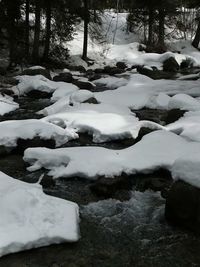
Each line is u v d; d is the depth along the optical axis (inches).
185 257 242.2
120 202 307.6
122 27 1412.4
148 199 312.5
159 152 363.6
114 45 1269.7
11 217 246.4
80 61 1075.3
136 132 437.1
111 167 336.8
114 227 274.1
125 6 1520.7
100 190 315.0
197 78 865.5
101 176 329.1
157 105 595.2
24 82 713.0
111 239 259.8
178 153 360.2
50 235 242.2
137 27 1400.1
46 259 234.1
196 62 1110.4
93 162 346.0
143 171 339.9
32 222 247.1
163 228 272.5
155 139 390.0
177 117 482.9
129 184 329.4
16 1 874.8
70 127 463.5
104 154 361.7
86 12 1062.4
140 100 615.2
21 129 416.5
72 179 340.2
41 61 966.4
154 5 1229.7
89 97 578.9
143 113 559.8
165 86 756.6
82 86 745.6
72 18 1039.0
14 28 890.1
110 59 1167.0
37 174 354.3
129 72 973.2
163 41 1275.8
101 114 493.4
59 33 1037.8
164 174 344.5
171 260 239.6
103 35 1346.0
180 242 256.4
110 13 1472.7
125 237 262.4
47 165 362.0
